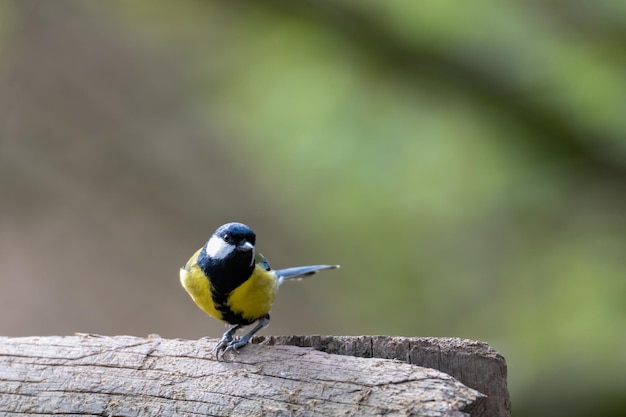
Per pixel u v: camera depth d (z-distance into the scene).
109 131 17.14
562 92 12.38
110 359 5.66
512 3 12.90
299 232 15.62
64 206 16.58
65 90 17.14
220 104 14.57
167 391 5.41
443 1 12.90
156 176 16.97
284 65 13.34
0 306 15.36
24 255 15.94
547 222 13.03
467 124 12.61
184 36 14.85
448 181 12.93
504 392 5.16
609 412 10.08
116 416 5.42
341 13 12.95
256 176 16.36
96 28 16.97
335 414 4.96
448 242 13.60
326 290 14.84
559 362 10.84
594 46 12.54
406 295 13.83
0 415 5.61
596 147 12.19
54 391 5.61
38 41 16.81
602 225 12.72
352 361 5.19
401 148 12.91
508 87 12.47
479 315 13.13
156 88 17.31
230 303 6.70
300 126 13.28
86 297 15.83
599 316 12.00
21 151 16.70
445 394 4.84
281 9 12.97
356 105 13.09
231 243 6.52
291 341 5.61
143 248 16.44
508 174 12.56
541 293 12.84
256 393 5.22
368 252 14.01
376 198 13.26
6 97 16.84
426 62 12.66
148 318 15.87
